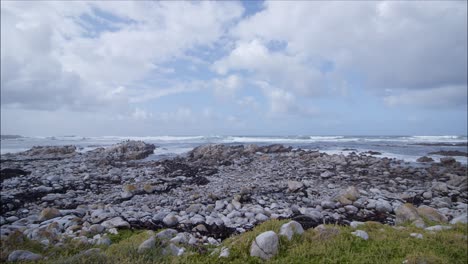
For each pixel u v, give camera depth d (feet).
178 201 48.37
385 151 158.61
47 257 22.35
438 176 79.10
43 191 57.57
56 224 33.63
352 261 20.25
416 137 379.14
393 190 61.26
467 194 58.59
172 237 29.22
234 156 118.62
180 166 93.66
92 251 22.36
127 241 26.63
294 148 172.24
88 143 276.82
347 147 187.52
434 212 36.96
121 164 99.35
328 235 24.52
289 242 23.18
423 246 23.02
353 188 51.75
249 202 48.47
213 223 36.55
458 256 21.77
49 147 151.94
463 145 202.59
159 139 357.82
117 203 49.32
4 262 21.31
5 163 101.19
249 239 23.47
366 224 29.73
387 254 21.50
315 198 52.49
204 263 21.07
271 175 76.95
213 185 63.36
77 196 54.34
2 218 39.32
